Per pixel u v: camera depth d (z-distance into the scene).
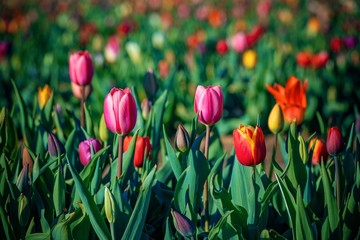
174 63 2.80
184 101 2.52
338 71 2.79
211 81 2.54
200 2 5.82
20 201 1.13
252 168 1.13
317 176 1.35
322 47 3.37
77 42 3.79
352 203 1.17
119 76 2.59
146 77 1.51
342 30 4.11
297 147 1.18
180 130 1.20
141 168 1.30
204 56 2.99
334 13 4.88
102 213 1.14
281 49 3.19
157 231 1.29
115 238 1.10
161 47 3.26
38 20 5.00
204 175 1.15
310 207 1.22
